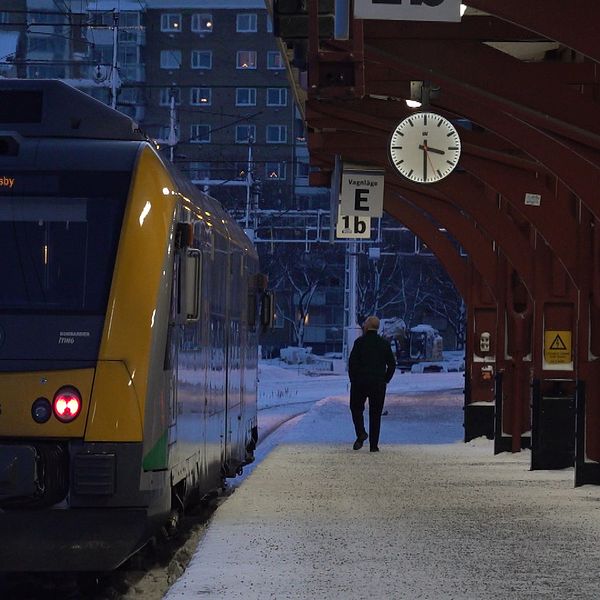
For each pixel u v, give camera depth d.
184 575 25.80
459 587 24.31
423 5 29.70
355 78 33.53
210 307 38.09
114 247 28.12
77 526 27.14
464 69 39.34
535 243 53.84
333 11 29.84
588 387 45.41
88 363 27.52
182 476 32.47
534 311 53.56
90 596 28.41
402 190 71.19
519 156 53.28
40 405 27.34
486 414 73.75
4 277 28.00
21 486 26.77
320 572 26.16
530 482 47.47
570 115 39.22
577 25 31.47
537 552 28.88
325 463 56.62
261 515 36.06
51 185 28.45
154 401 28.05
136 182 28.50
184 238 29.88
